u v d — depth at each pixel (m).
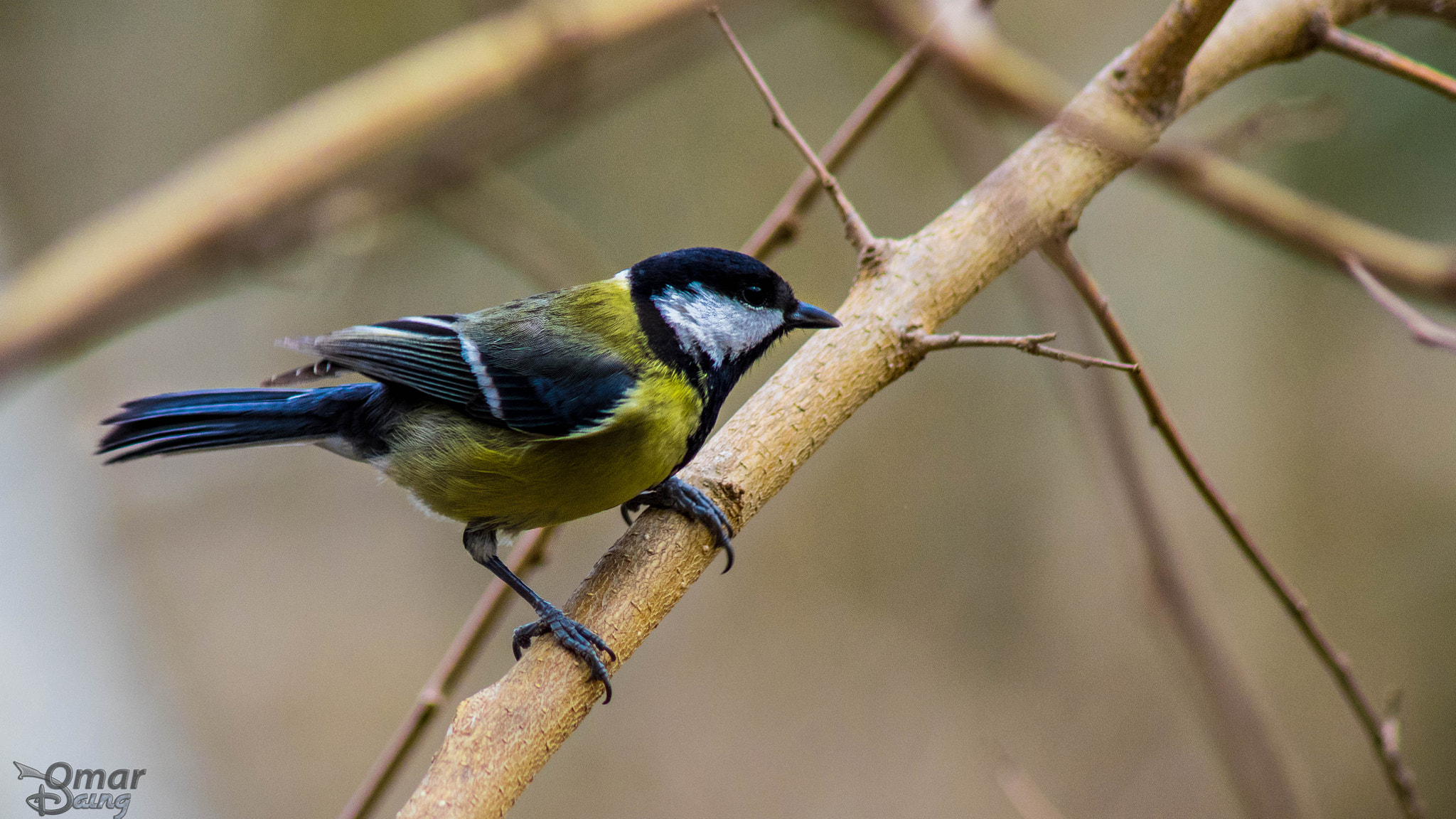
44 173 13.51
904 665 13.19
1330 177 10.70
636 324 6.16
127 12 13.58
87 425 9.59
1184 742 11.97
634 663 13.69
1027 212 5.21
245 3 13.33
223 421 6.75
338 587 14.39
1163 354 12.90
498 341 6.17
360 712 13.44
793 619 13.64
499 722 4.37
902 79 6.17
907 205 12.73
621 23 7.95
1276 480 12.50
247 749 13.01
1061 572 13.10
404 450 6.38
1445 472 12.02
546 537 6.50
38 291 6.99
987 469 13.64
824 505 14.02
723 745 13.07
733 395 11.71
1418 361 12.35
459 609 14.58
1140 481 7.34
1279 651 11.90
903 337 5.05
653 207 12.96
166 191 7.44
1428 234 10.41
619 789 12.95
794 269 12.79
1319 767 11.45
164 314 7.66
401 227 11.86
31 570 9.10
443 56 7.80
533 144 8.89
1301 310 12.72
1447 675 11.44
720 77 12.91
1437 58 9.95
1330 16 5.52
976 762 12.35
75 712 9.06
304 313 13.55
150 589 13.23
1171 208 13.01
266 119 13.47
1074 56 12.43
